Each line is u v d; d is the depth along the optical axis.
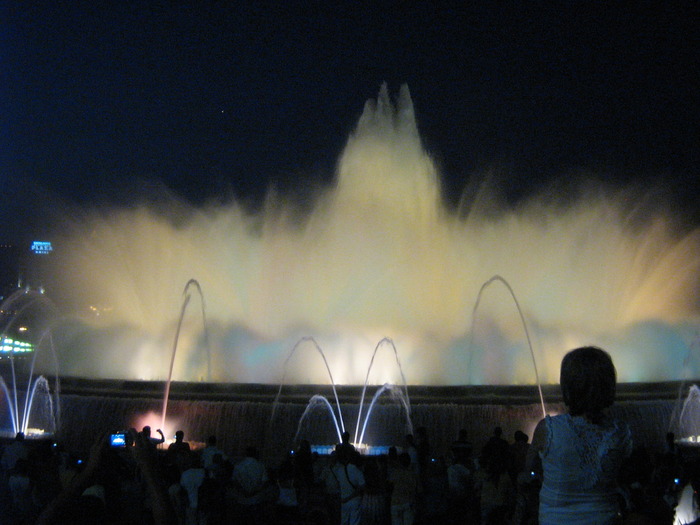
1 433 16.61
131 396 15.88
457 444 10.41
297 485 9.98
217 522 8.75
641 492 4.29
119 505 4.50
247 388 15.65
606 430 3.40
